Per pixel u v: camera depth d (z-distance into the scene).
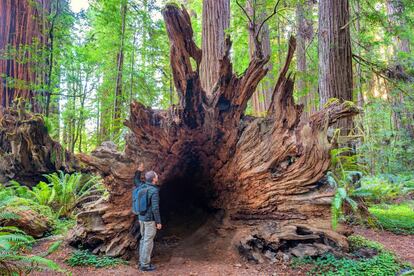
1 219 5.71
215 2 10.20
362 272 4.33
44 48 11.26
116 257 5.39
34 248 5.58
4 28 11.34
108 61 14.58
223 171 6.32
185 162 6.48
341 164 6.18
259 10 9.60
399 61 9.67
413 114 13.21
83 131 17.94
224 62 5.24
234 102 5.74
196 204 7.70
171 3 4.50
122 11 12.80
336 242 5.02
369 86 13.73
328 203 5.16
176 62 5.01
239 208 6.08
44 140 9.38
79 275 4.60
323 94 8.55
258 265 5.04
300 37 13.72
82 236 5.50
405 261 4.81
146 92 13.92
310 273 4.49
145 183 5.30
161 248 6.41
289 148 5.38
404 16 8.94
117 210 5.64
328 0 8.60
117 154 5.59
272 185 5.58
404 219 7.45
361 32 10.18
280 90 5.49
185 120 5.64
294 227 5.23
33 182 9.30
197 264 5.32
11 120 9.17
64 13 12.21
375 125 14.46
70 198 8.27
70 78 12.75
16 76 11.19
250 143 5.85
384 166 14.10
